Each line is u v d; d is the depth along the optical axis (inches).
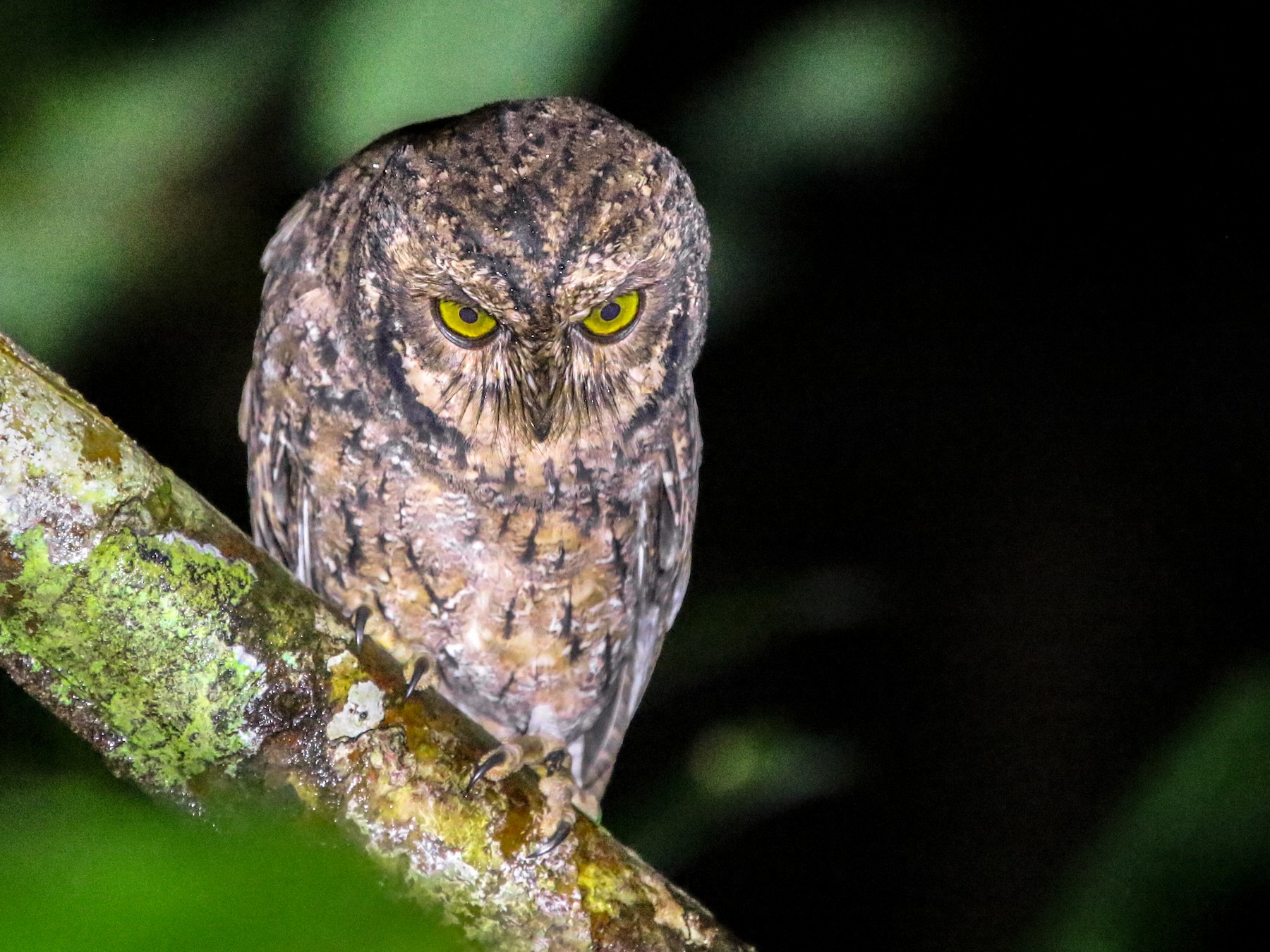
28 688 204.5
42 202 208.1
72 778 116.2
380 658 205.6
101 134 207.6
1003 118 218.1
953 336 219.9
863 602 213.9
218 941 91.8
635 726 219.0
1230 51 217.0
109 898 91.1
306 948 95.0
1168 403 219.5
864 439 220.2
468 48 205.0
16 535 204.1
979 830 219.0
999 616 219.3
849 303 219.9
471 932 205.6
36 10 207.6
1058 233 219.3
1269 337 219.1
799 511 219.9
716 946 205.9
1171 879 206.5
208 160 210.7
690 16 213.3
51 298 208.4
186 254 215.2
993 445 219.9
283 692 205.0
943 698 219.5
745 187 211.6
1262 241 218.7
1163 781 206.8
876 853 219.6
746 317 217.6
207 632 204.7
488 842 205.6
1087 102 217.8
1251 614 218.5
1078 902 206.7
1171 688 218.5
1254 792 206.5
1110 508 219.3
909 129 211.3
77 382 215.9
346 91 205.0
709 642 212.5
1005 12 216.7
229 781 205.0
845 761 211.9
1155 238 219.0
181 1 207.9
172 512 204.7
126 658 204.5
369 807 205.3
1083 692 218.8
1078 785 218.5
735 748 211.8
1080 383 219.8
